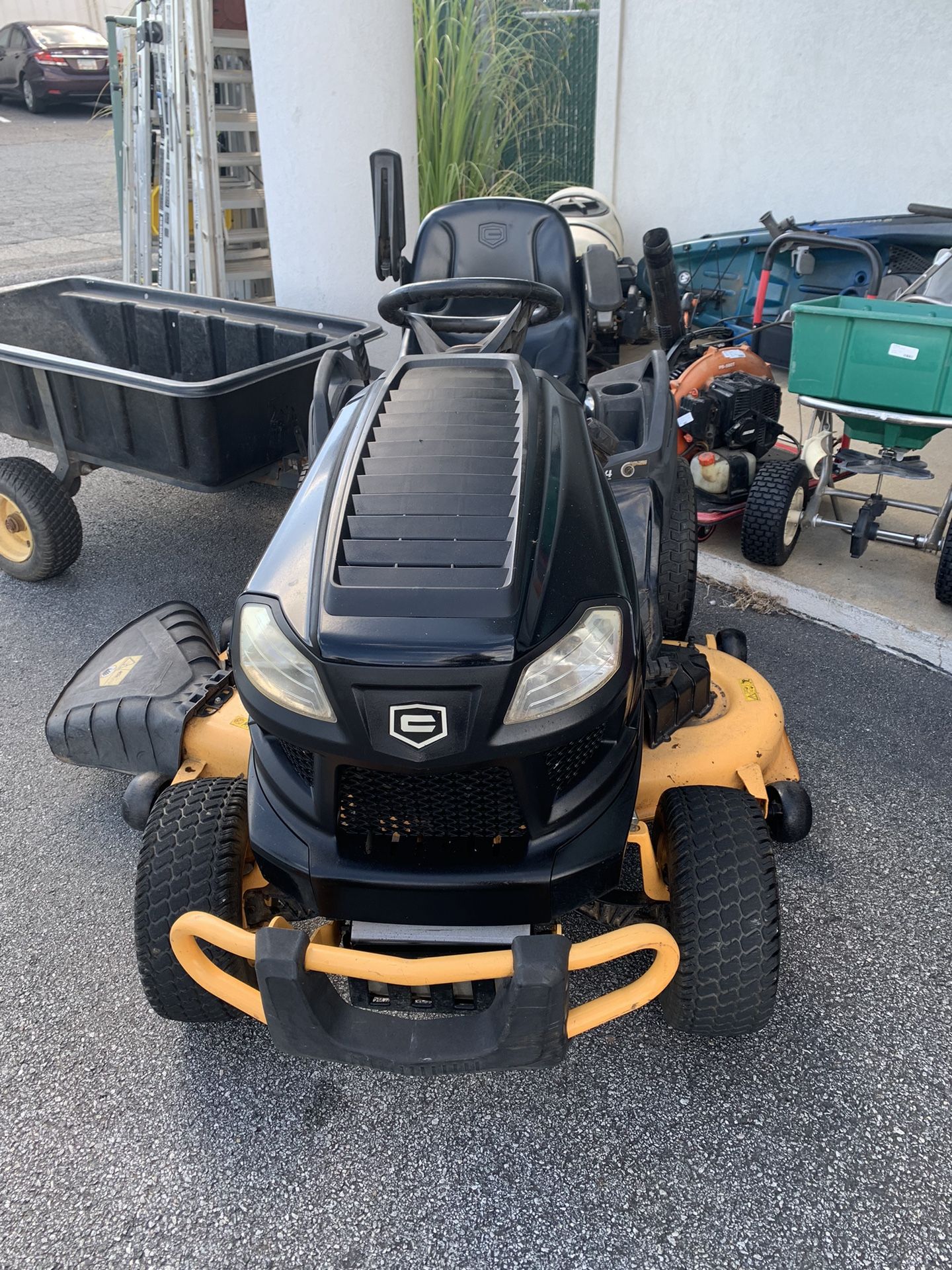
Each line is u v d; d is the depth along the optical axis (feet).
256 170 21.61
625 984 7.41
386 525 5.68
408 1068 5.45
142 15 20.80
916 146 19.19
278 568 5.82
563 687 5.30
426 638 5.10
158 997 6.55
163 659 9.08
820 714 10.55
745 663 9.61
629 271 20.44
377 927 5.72
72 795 9.75
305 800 5.67
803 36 19.83
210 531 15.26
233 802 6.79
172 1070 6.89
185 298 14.48
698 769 7.82
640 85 22.88
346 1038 5.50
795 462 12.83
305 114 14.92
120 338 15.24
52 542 12.98
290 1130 6.46
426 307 12.80
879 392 11.01
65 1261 5.72
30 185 40.93
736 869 6.10
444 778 5.39
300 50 14.49
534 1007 5.12
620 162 24.04
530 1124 6.45
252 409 11.22
